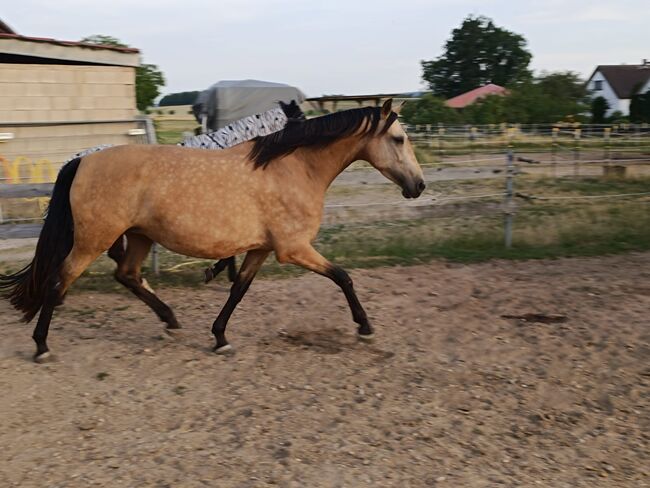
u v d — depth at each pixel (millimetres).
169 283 7133
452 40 67938
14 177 10141
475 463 3674
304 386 4590
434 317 5906
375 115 4957
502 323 5691
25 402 4309
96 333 5574
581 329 5457
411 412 4230
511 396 4441
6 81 10219
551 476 3555
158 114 52562
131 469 3576
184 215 4625
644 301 6160
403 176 5059
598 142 24797
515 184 15531
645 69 56875
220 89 15492
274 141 4793
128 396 4430
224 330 5164
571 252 8336
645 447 3832
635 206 11438
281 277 7305
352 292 5094
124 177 4605
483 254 8234
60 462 3646
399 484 3459
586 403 4344
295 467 3600
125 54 11195
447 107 36469
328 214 11102
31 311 4984
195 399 4402
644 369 4723
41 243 4820
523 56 66812
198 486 3422
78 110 10898
